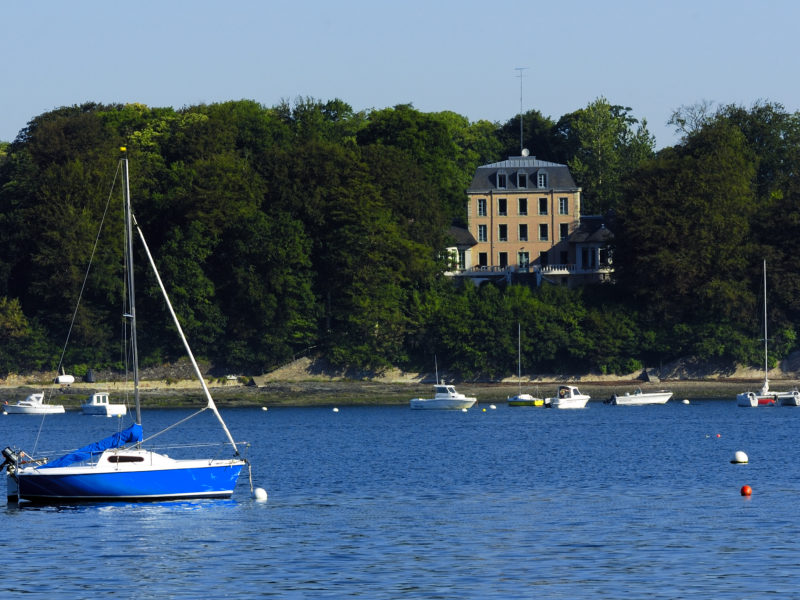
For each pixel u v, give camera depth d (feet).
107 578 269.03
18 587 260.83
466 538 315.78
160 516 353.51
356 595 251.80
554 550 298.15
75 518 349.00
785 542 304.71
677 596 248.73
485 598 248.73
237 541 313.32
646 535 317.42
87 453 375.45
